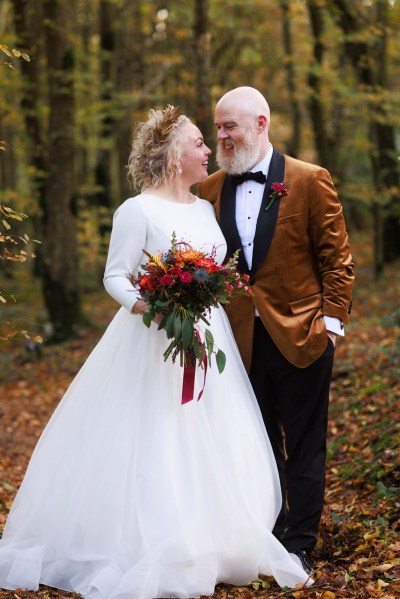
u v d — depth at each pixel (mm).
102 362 3664
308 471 3799
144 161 3732
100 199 20406
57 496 3506
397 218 18344
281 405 3867
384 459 4887
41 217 15891
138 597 3090
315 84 15156
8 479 6070
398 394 6262
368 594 3174
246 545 3406
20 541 3545
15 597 3197
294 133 19672
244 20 20219
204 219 3809
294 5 14711
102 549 3346
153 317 3395
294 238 3809
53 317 13742
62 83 13023
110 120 17688
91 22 21109
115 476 3404
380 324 11055
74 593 3270
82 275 21578
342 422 6266
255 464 3590
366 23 13812
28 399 10398
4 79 13398
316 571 3559
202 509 3373
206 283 3334
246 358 3871
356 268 18969
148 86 21266
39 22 14234
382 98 13617
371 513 4180
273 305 3811
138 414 3490
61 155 13359
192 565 3260
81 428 3592
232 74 22719
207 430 3506
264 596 3328
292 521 3783
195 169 3746
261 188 3865
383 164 16844
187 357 3461
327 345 3814
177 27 20578
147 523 3291
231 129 3789
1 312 17547
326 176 3848
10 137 19156
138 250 3615
